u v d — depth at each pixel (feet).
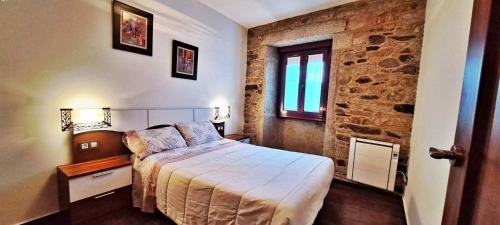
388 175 8.71
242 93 13.82
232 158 7.59
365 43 9.30
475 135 1.69
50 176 6.45
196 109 10.70
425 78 6.70
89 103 7.09
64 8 6.36
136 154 7.31
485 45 1.64
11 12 5.49
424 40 7.63
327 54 11.65
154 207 6.65
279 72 13.74
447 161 3.53
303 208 4.69
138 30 8.14
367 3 9.18
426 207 4.78
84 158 6.97
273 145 14.01
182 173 6.05
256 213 4.58
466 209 1.75
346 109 9.93
